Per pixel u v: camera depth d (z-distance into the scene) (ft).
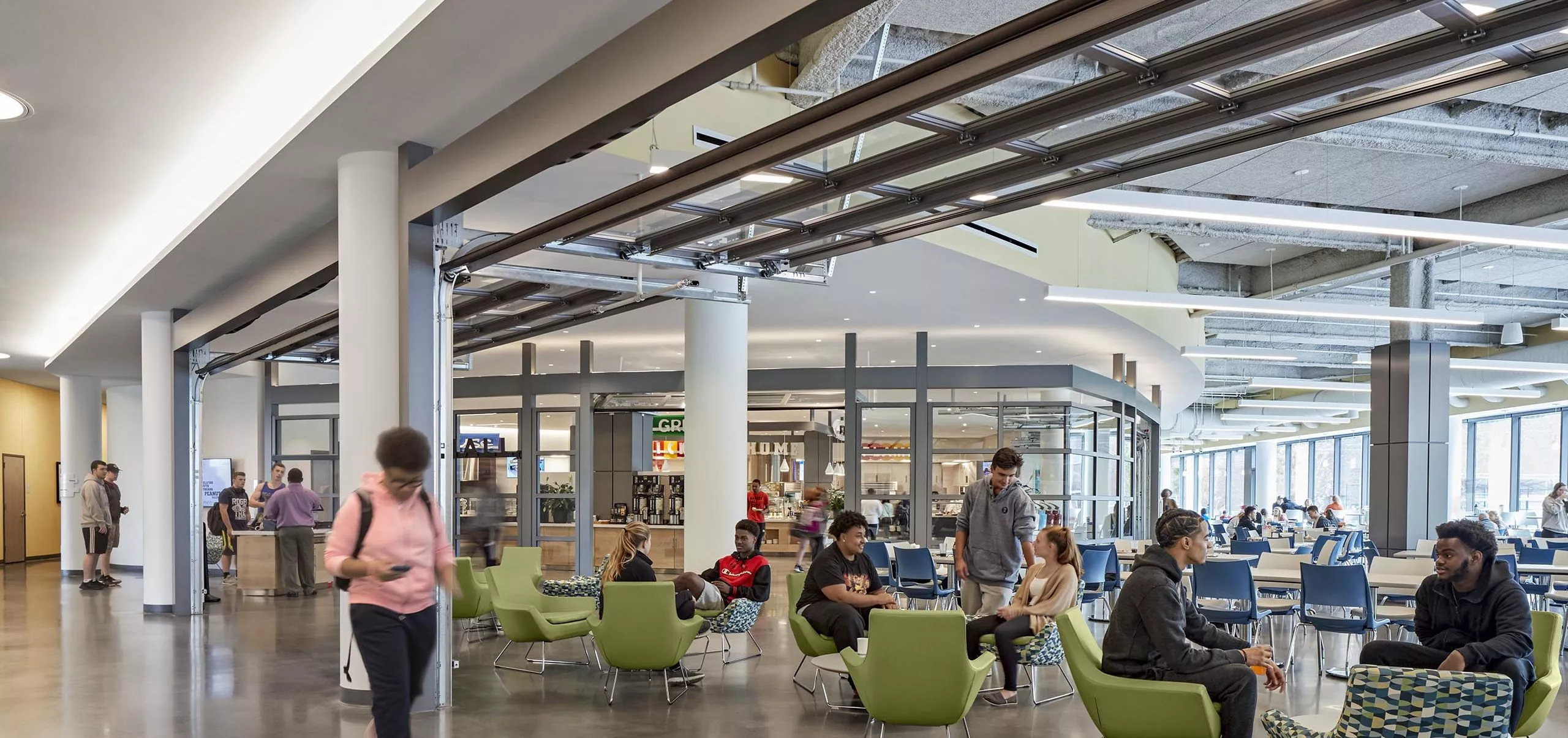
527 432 58.90
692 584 27.40
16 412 73.31
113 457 66.80
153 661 30.12
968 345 63.00
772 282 42.83
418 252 22.63
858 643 23.56
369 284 22.58
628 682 26.55
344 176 22.88
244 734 21.35
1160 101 25.70
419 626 15.12
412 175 22.24
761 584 28.94
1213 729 15.46
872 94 15.49
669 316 51.34
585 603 30.94
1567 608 35.19
